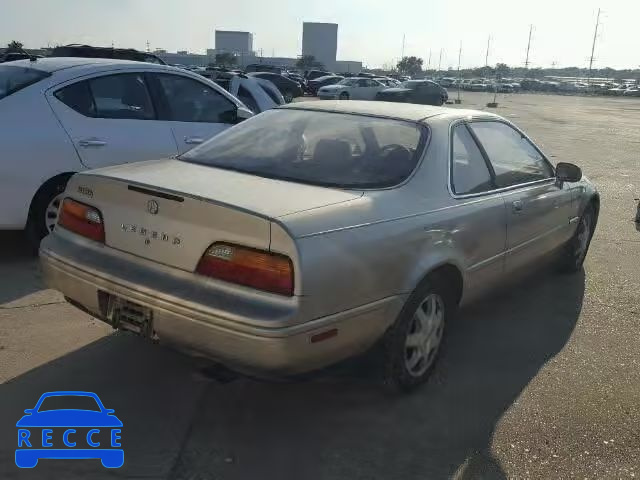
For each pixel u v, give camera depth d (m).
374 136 3.73
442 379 3.75
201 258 2.81
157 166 3.56
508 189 4.25
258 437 3.05
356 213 3.00
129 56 11.36
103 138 5.44
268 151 3.71
